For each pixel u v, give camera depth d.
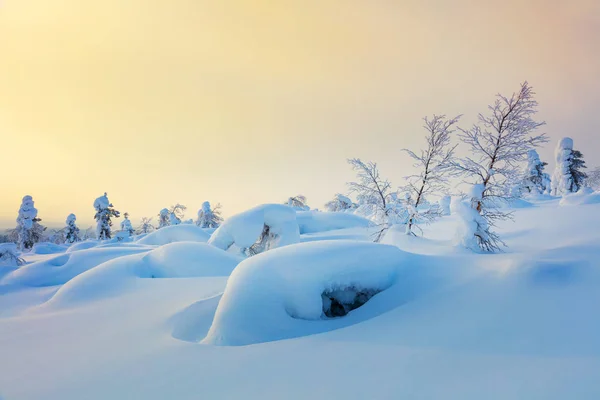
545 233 12.91
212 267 14.55
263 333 5.55
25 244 50.34
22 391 4.48
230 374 4.14
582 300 4.75
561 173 38.25
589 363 3.36
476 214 10.99
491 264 6.56
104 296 11.50
